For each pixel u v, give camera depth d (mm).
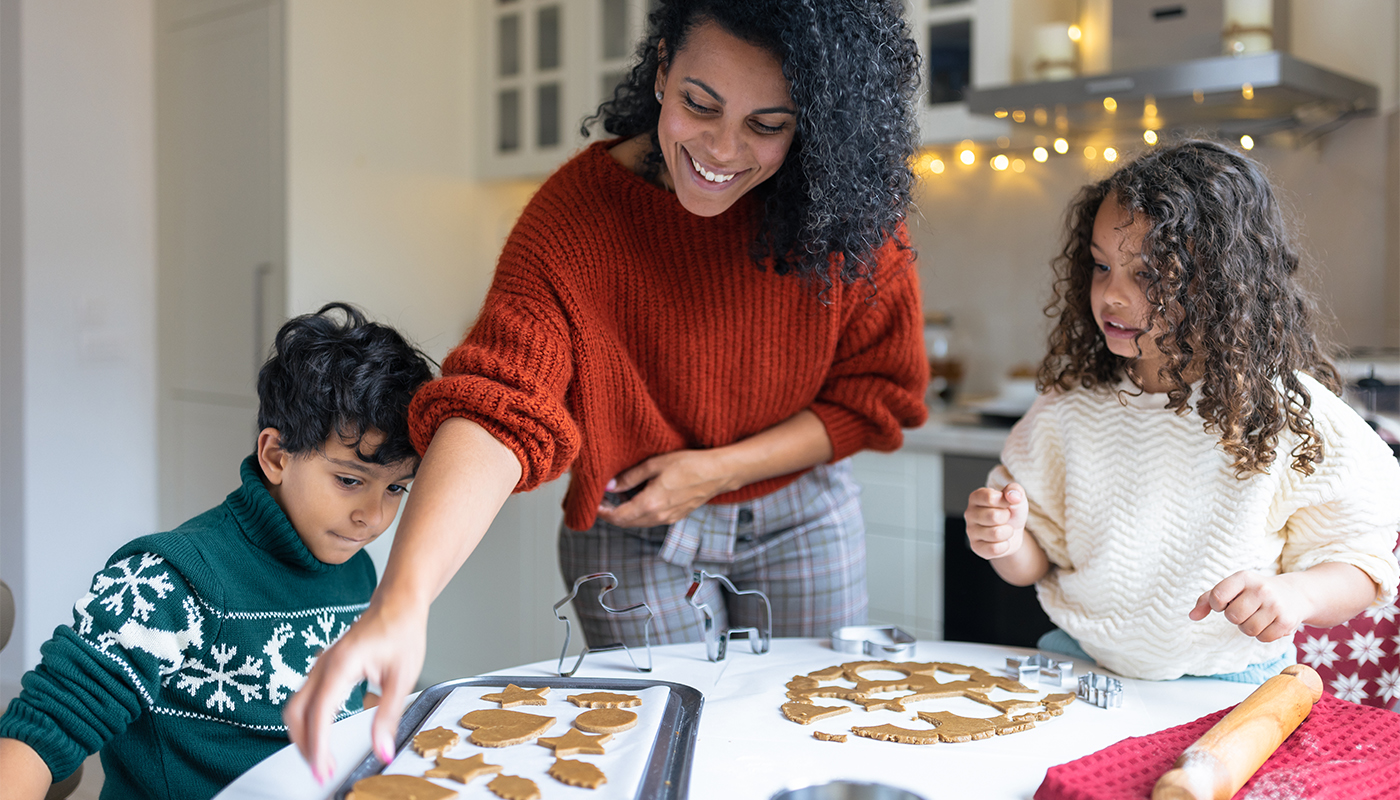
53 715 837
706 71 849
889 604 2336
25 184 2646
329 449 996
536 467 812
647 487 1108
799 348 1124
